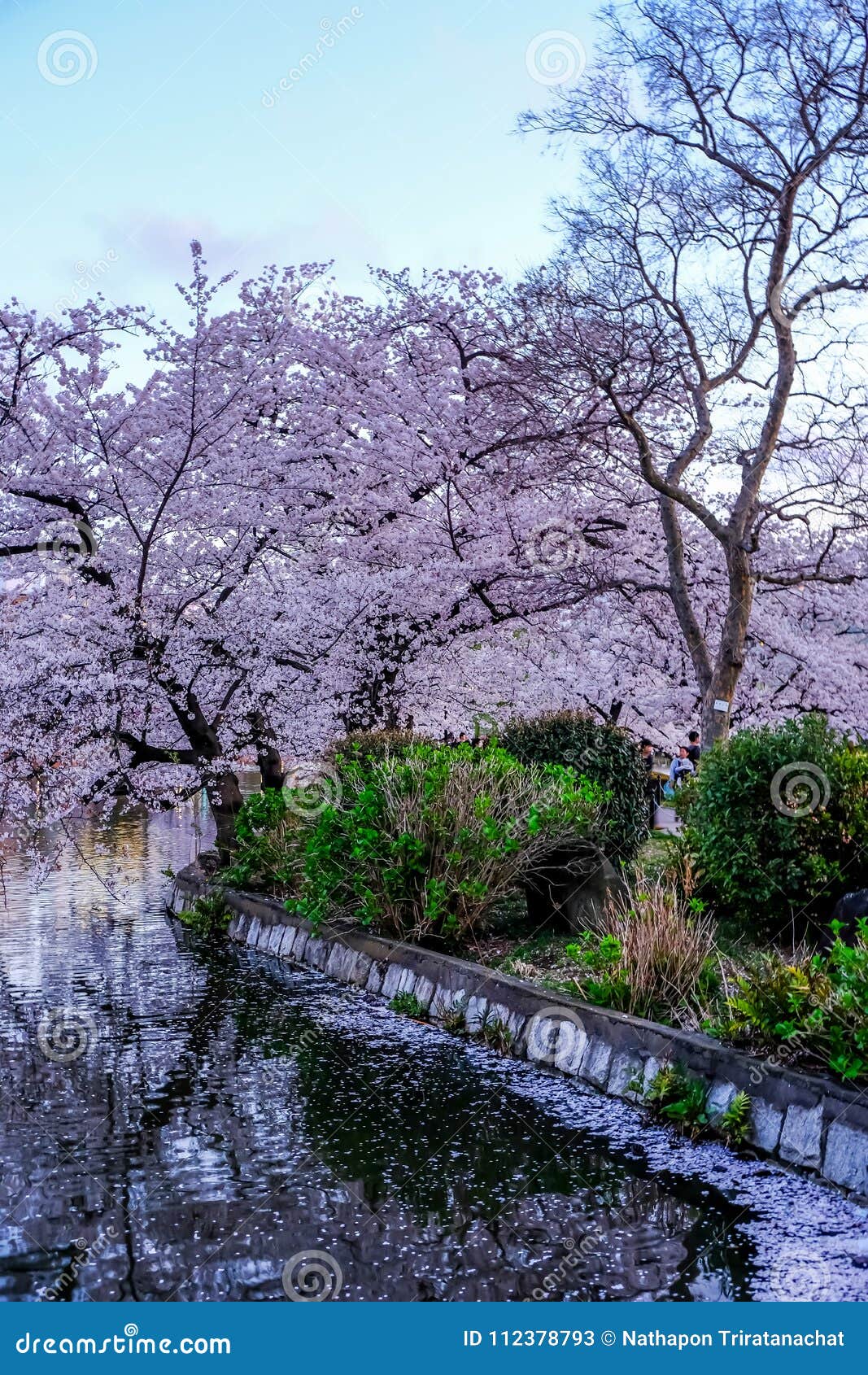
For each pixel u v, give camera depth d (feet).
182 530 43.27
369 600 45.80
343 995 28.27
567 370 42.16
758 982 18.79
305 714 45.50
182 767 43.70
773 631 56.24
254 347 46.11
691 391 45.52
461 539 50.34
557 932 28.45
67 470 40.60
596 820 29.30
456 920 27.96
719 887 26.32
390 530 50.21
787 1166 16.37
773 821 24.45
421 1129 18.75
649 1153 17.44
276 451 45.93
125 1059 23.03
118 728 39.75
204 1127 19.04
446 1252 14.39
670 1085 18.52
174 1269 14.07
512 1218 15.30
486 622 51.08
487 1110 19.66
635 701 59.88
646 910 23.62
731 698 43.78
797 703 57.67
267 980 30.12
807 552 56.54
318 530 49.11
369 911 29.32
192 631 41.83
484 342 50.57
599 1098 19.92
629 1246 14.42
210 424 41.86
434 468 46.57
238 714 43.88
